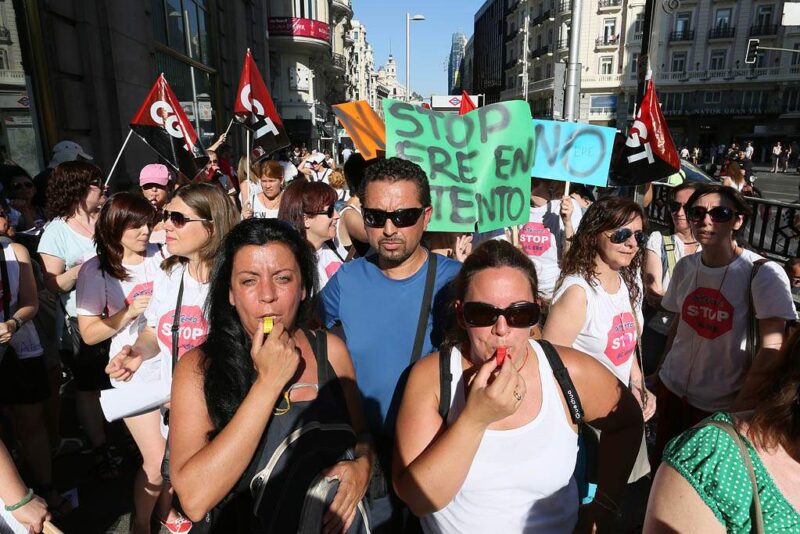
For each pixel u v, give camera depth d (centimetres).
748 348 252
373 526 189
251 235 148
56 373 335
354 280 218
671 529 119
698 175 977
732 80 4475
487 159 289
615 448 179
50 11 671
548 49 5169
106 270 268
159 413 246
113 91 803
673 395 287
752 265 253
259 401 130
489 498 154
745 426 118
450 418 159
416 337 207
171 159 501
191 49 1298
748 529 114
